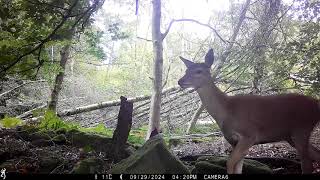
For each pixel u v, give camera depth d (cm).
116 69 716
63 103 509
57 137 237
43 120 292
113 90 660
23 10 200
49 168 185
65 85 545
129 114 204
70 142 233
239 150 156
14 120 320
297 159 226
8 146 211
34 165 185
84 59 590
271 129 158
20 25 208
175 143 331
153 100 296
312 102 161
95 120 469
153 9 303
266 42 334
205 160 189
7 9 200
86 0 210
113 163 195
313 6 300
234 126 160
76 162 190
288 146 273
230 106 162
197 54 447
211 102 165
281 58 296
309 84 304
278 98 160
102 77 692
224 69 374
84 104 537
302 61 295
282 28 346
